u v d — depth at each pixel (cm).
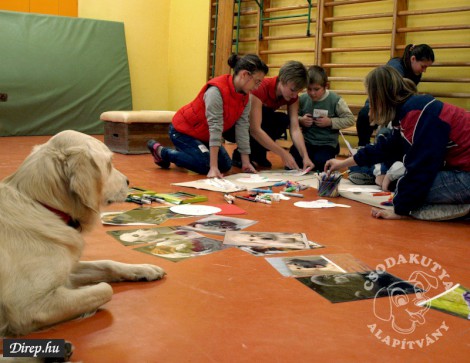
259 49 736
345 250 226
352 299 169
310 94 443
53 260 139
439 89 550
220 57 801
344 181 416
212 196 338
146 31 880
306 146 462
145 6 874
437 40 554
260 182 391
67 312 139
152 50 893
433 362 130
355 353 134
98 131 828
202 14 841
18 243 135
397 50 579
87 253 210
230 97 404
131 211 285
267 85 441
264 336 142
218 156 431
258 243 230
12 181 149
